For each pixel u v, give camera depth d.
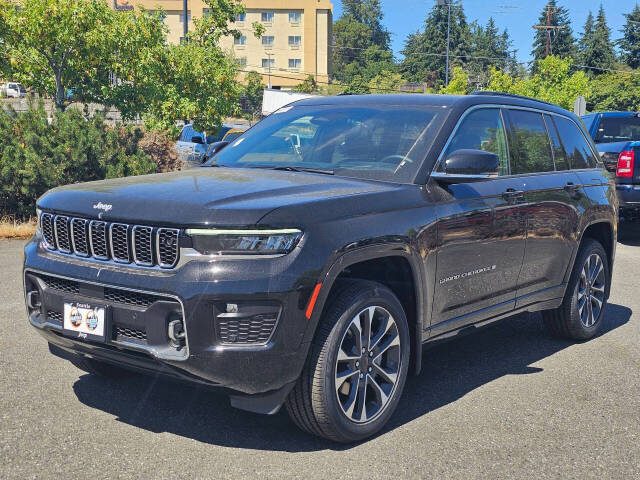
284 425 3.81
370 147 4.33
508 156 4.85
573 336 5.68
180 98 16.00
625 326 6.25
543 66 48.94
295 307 3.19
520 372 4.88
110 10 14.50
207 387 3.23
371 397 3.79
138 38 14.95
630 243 11.37
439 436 3.73
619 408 4.23
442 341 4.25
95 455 3.34
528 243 4.81
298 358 3.25
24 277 3.78
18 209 10.70
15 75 14.34
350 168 4.21
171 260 3.23
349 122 4.62
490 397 4.36
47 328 3.62
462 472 3.32
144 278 3.23
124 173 11.20
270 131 4.91
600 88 81.44
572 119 5.91
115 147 11.23
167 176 4.08
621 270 8.97
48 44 13.83
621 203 11.05
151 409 3.95
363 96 5.02
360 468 3.32
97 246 3.47
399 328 3.78
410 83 102.56
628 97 79.81
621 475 3.36
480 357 5.24
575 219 5.34
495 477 3.28
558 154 5.48
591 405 4.27
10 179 10.50
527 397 4.38
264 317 3.16
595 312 5.86
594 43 109.81
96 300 3.41
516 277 4.80
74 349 3.61
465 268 4.24
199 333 3.12
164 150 14.07
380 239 3.56
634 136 12.87
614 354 5.39
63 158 10.53
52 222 3.66
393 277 3.93
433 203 4.00
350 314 3.45
